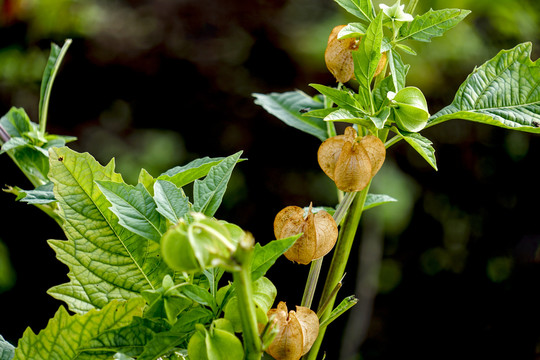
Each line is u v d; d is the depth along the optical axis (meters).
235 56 5.49
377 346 5.12
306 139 5.25
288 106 1.83
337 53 1.15
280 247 0.91
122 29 5.65
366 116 1.07
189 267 0.72
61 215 1.07
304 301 1.10
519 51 1.36
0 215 5.06
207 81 5.42
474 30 4.95
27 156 1.52
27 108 5.32
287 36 5.46
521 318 5.14
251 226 5.05
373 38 1.05
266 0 5.68
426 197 5.20
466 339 5.14
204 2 5.71
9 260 4.94
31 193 1.28
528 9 4.75
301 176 5.18
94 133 5.36
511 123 1.27
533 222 5.23
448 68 4.90
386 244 5.21
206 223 0.73
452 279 5.24
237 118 5.33
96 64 5.49
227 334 0.82
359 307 4.78
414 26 1.12
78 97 5.47
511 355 5.10
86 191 1.08
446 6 4.33
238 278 0.75
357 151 1.04
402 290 5.24
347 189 1.05
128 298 1.11
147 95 5.48
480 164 5.23
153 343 0.91
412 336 5.16
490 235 5.25
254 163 5.21
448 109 1.34
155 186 1.02
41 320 4.97
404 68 1.11
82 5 5.51
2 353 1.23
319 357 4.86
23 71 5.35
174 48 5.55
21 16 5.13
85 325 1.05
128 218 1.01
